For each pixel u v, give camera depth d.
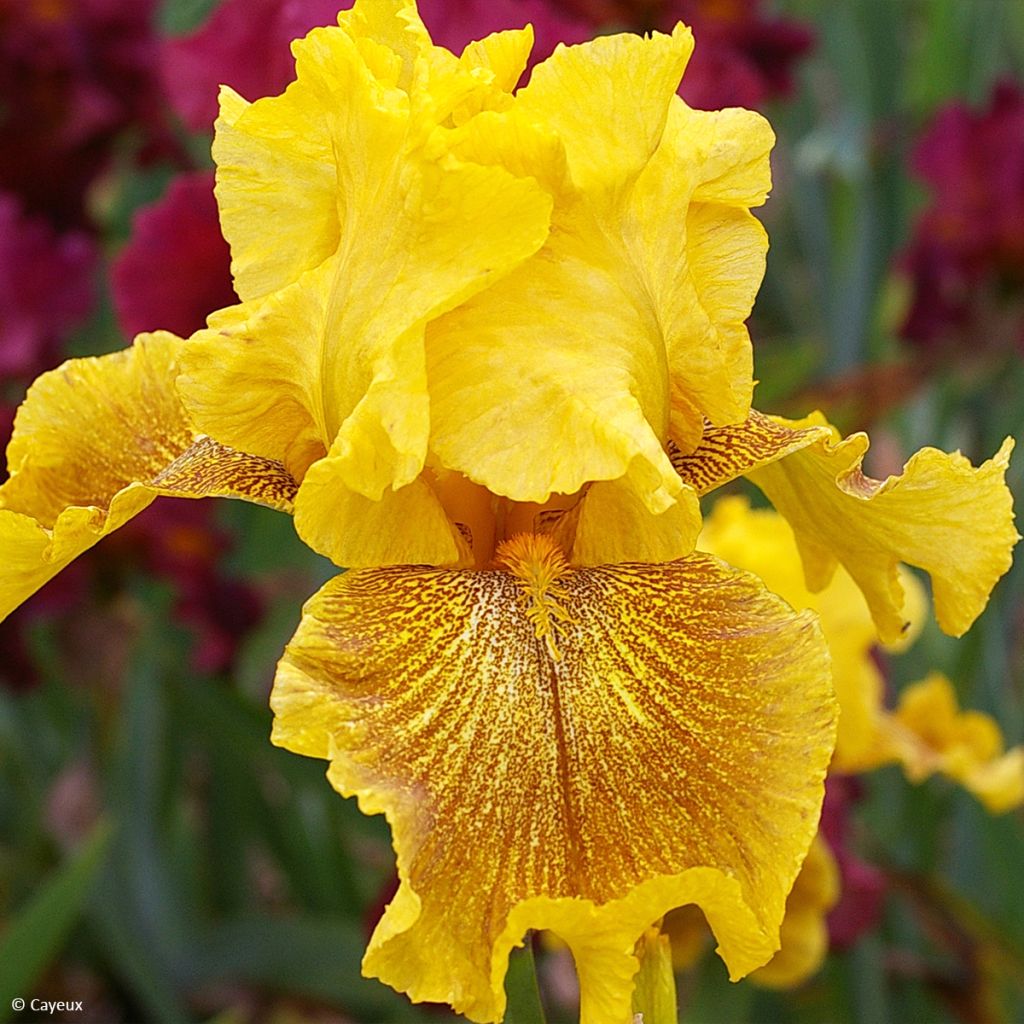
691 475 0.36
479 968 0.31
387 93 0.34
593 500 0.35
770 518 0.55
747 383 0.36
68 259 0.68
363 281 0.34
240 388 0.35
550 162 0.34
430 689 0.33
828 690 0.33
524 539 0.35
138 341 0.41
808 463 0.37
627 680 0.33
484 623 0.34
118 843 0.65
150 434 0.40
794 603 0.54
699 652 0.33
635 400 0.33
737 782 0.32
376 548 0.34
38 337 0.67
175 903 0.67
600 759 0.32
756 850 0.32
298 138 0.36
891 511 0.36
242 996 0.65
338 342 0.34
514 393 0.34
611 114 0.34
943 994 0.63
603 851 0.32
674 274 0.36
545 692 0.33
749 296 0.36
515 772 0.32
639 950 0.34
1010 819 0.67
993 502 0.36
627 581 0.35
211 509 0.64
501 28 0.53
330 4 0.58
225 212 0.37
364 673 0.33
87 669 0.67
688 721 0.33
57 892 0.53
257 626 0.65
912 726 0.61
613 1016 0.31
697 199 0.36
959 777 0.58
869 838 0.63
